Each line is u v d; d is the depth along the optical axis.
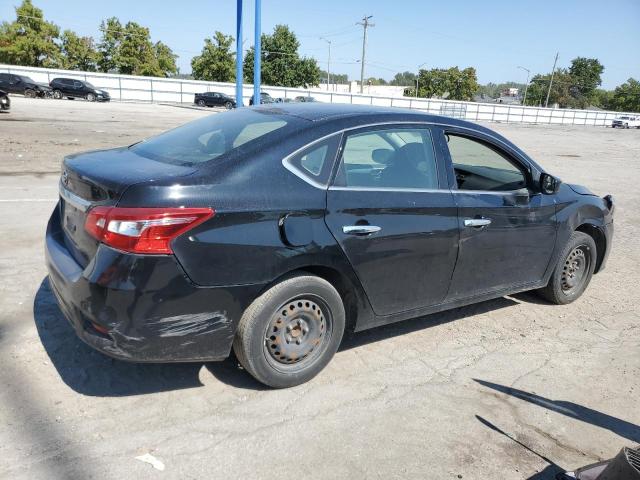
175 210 2.72
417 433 3.04
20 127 17.59
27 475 2.48
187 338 2.88
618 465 2.37
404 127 3.71
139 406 3.07
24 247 5.55
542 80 114.62
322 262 3.21
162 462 2.64
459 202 3.85
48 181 9.06
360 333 4.23
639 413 3.42
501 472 2.79
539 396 3.52
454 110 58.41
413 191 3.63
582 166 18.17
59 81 40.53
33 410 2.95
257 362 3.15
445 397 3.42
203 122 3.93
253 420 3.03
